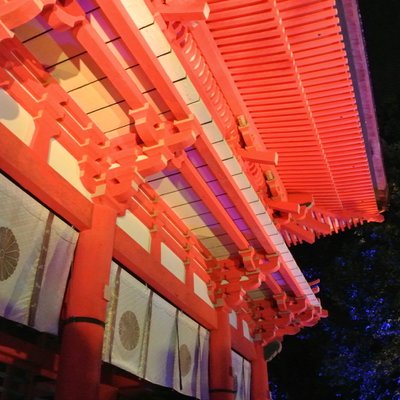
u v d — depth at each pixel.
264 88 6.90
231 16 5.87
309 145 8.12
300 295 9.94
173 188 6.61
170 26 4.87
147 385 7.55
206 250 8.23
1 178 4.33
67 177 5.00
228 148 5.51
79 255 4.98
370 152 8.69
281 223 8.88
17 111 4.52
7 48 4.18
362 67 6.72
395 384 17.31
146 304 6.45
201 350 7.98
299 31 6.21
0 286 4.15
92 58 4.33
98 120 5.21
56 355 5.24
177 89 4.67
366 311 17.27
